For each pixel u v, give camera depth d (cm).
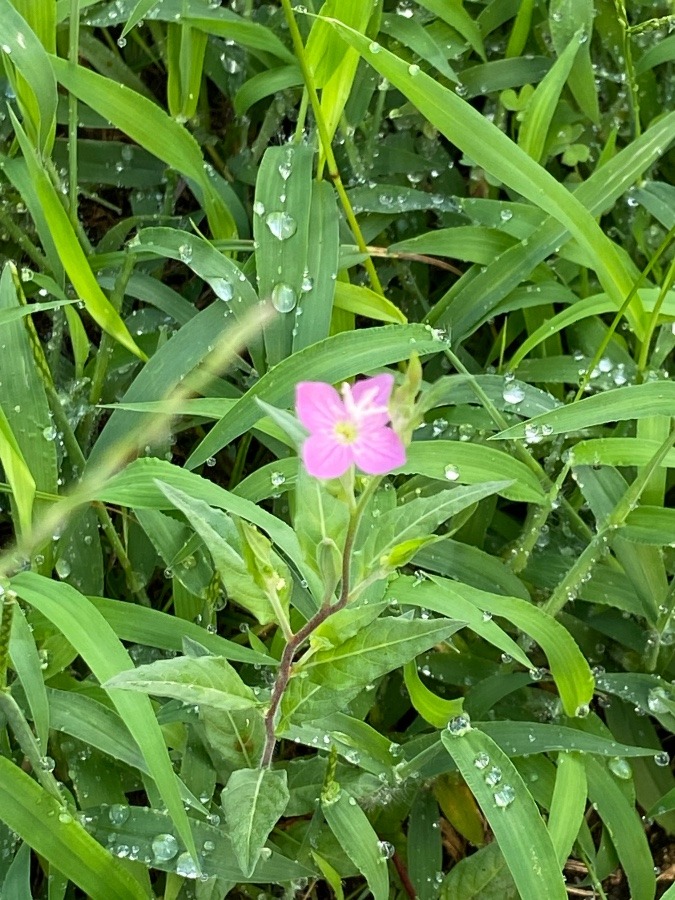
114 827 33
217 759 34
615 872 38
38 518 35
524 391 39
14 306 34
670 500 41
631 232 43
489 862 35
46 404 35
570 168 46
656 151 39
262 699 33
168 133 39
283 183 38
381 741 35
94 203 45
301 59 37
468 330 40
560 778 35
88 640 32
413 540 28
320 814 35
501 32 47
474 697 37
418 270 43
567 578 37
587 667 35
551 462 39
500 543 40
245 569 29
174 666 29
